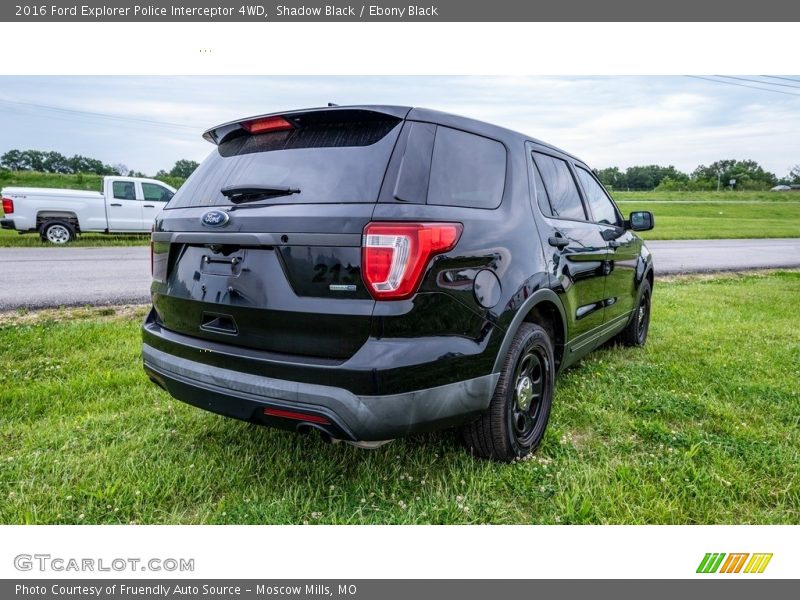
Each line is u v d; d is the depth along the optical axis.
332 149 2.23
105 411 3.32
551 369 2.95
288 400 2.05
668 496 2.42
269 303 2.10
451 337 2.18
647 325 5.30
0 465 2.62
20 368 4.00
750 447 2.86
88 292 6.85
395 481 2.49
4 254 10.86
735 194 80.19
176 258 2.50
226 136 2.71
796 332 5.64
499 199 2.64
